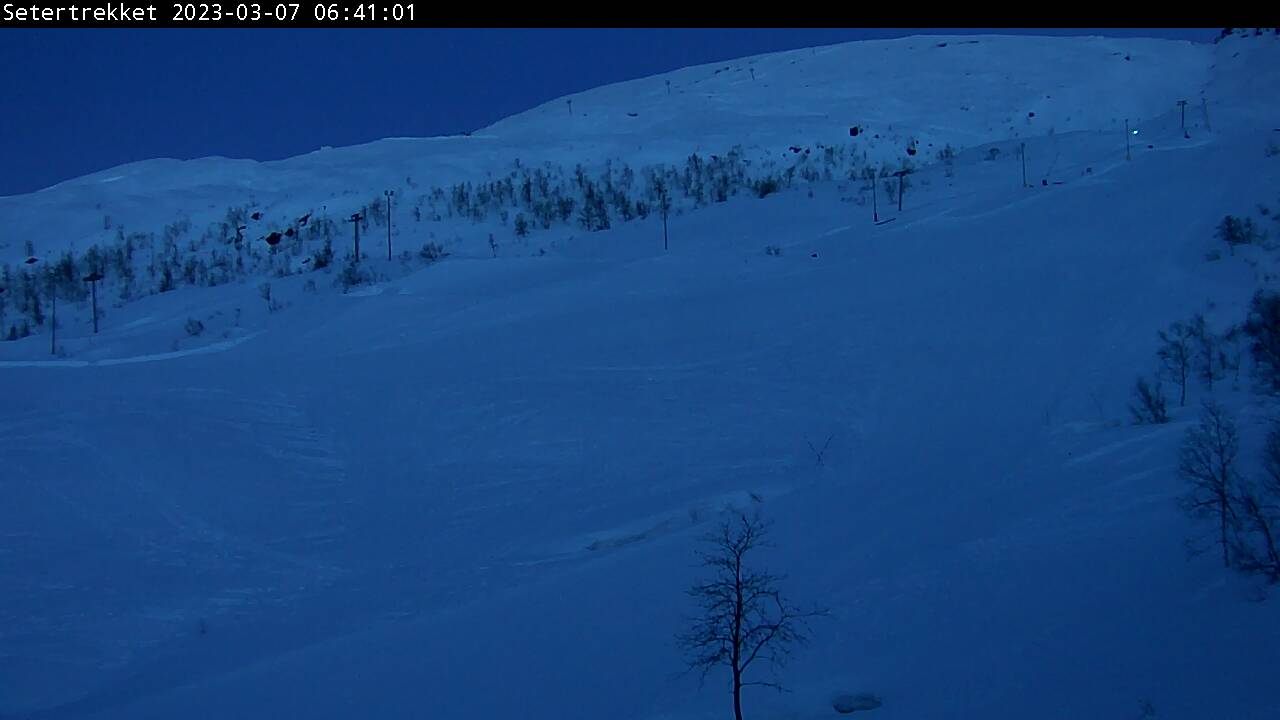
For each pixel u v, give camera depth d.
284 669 23.28
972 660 19.06
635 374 42.59
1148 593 20.23
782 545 26.64
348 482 35.50
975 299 47.28
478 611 25.25
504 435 37.91
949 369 40.03
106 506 33.22
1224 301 41.53
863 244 60.97
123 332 64.81
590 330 48.75
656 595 24.42
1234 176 58.00
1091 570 21.80
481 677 21.59
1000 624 20.34
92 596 28.23
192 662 24.75
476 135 155.50
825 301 49.81
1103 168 70.38
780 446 35.28
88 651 25.84
